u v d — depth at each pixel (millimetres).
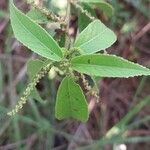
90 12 297
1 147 433
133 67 185
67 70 198
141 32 453
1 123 417
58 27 252
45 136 450
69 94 222
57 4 288
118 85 483
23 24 193
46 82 422
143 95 474
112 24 408
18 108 208
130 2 446
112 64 188
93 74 191
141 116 476
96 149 429
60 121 454
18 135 428
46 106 439
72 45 235
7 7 453
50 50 196
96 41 216
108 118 480
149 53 469
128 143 465
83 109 227
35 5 242
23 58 452
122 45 426
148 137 426
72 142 458
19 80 443
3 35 454
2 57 445
